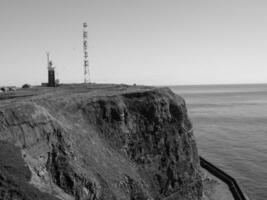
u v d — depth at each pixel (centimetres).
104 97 5181
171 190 5172
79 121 4434
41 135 3331
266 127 12188
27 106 3462
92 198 3347
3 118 3078
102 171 3834
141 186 4388
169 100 5994
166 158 5372
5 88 6956
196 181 5797
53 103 4381
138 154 5012
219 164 7588
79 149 3781
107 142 4619
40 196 2414
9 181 2338
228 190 6103
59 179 3183
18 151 2844
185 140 5897
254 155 8238
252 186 6209
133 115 5297
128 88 6681
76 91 6012
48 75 8344
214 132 11500
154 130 5397
